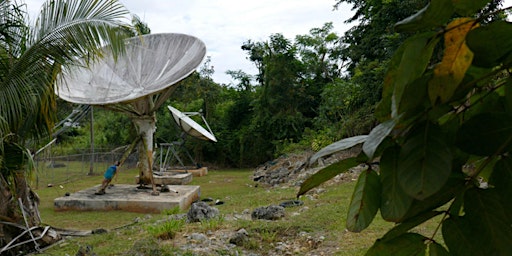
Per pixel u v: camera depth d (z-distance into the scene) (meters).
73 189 11.62
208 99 21.77
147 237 4.29
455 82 0.46
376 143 0.48
